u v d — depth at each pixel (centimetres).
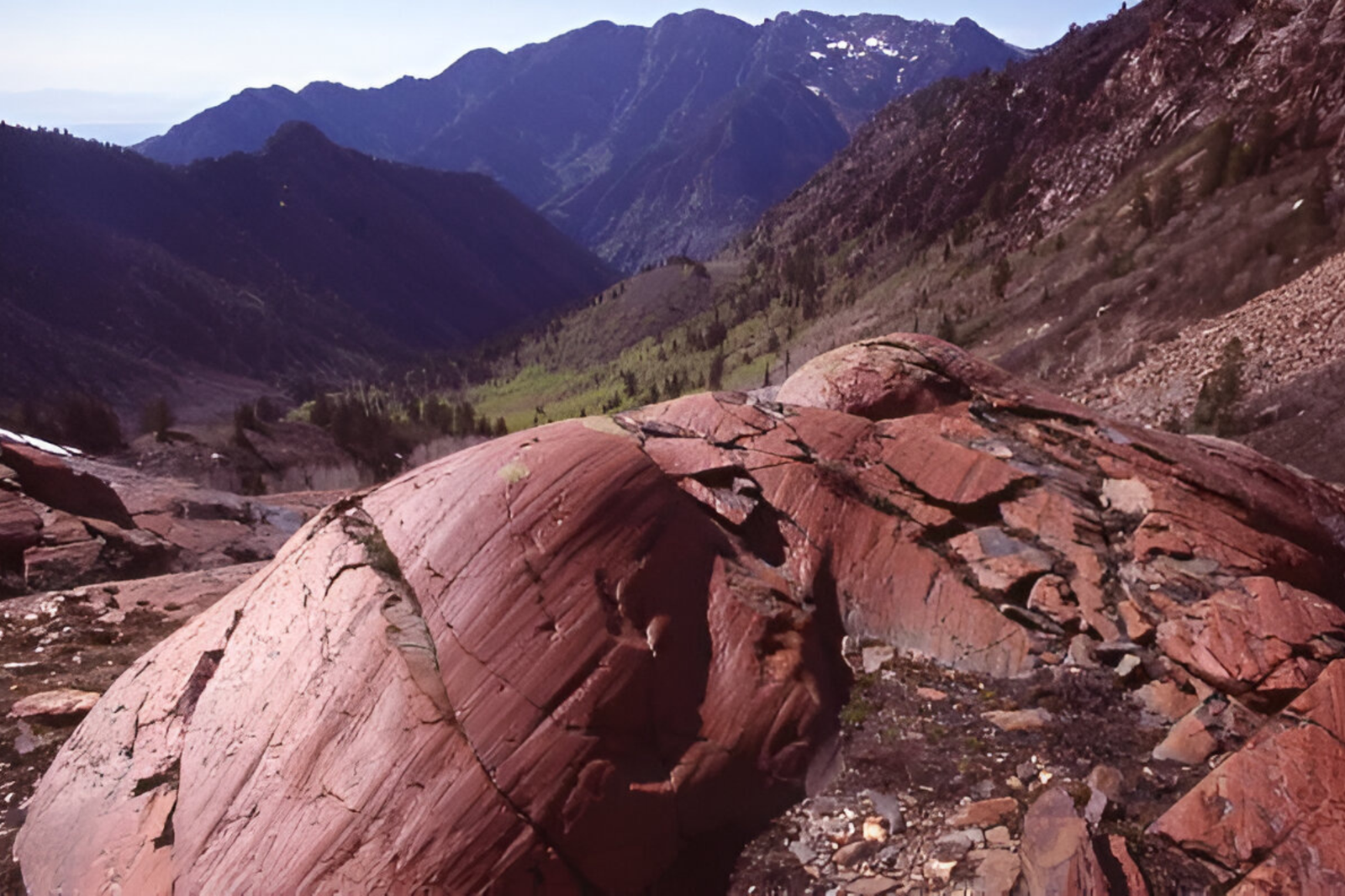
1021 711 653
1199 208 7581
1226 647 663
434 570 621
